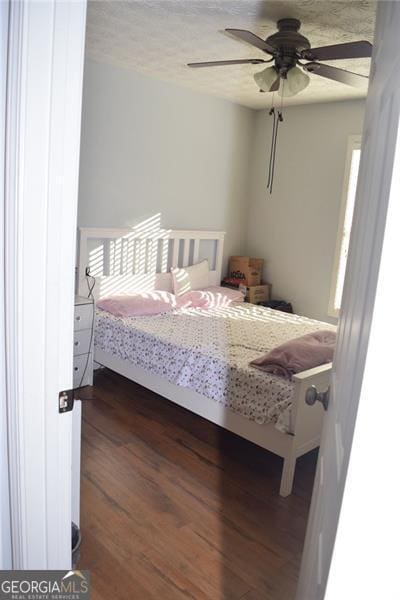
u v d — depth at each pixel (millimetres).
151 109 4055
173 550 1963
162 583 1785
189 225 4641
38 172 954
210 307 4336
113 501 2262
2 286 1003
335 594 636
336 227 4512
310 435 2438
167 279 4480
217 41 3051
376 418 562
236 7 2502
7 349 1010
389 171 625
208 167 4688
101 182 3836
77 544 1552
